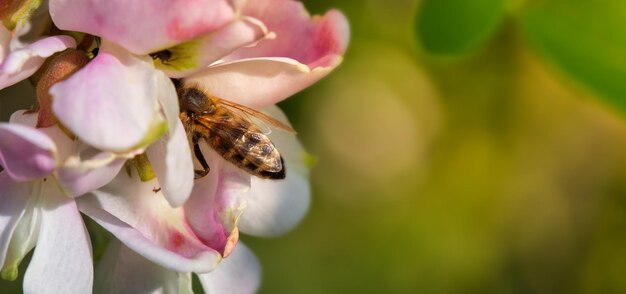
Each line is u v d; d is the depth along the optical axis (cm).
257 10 15
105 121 14
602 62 17
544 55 17
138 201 15
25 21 15
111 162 14
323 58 15
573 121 22
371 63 22
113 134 14
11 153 14
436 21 17
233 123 15
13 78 15
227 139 15
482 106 22
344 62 22
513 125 22
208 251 15
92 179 14
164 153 14
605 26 17
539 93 22
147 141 14
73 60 15
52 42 15
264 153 16
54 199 15
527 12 17
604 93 17
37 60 15
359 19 21
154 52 15
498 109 22
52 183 15
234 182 15
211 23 14
